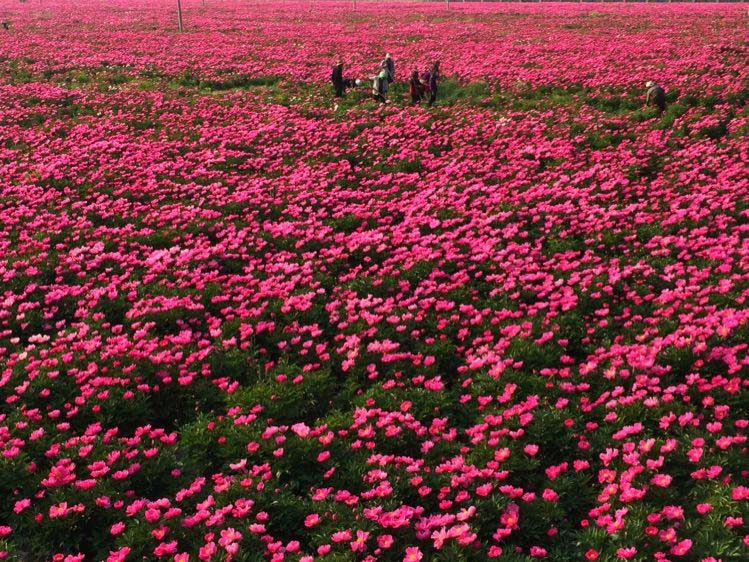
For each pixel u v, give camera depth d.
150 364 7.96
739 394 6.88
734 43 33.50
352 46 39.41
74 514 5.76
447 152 17.30
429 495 6.06
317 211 13.55
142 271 11.00
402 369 8.12
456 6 79.69
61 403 7.36
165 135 18.94
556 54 32.72
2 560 5.46
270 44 40.91
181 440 6.97
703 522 5.49
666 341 7.86
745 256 10.02
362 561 5.27
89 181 15.01
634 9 67.38
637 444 6.48
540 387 7.49
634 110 21.45
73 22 57.72
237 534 5.39
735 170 13.67
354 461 6.46
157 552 5.23
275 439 6.61
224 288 10.31
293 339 8.62
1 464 6.16
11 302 9.46
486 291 10.26
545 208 12.60
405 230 12.21
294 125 19.89
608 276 10.05
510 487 5.76
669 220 11.62
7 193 14.34
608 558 5.21
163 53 36.75
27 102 22.98
